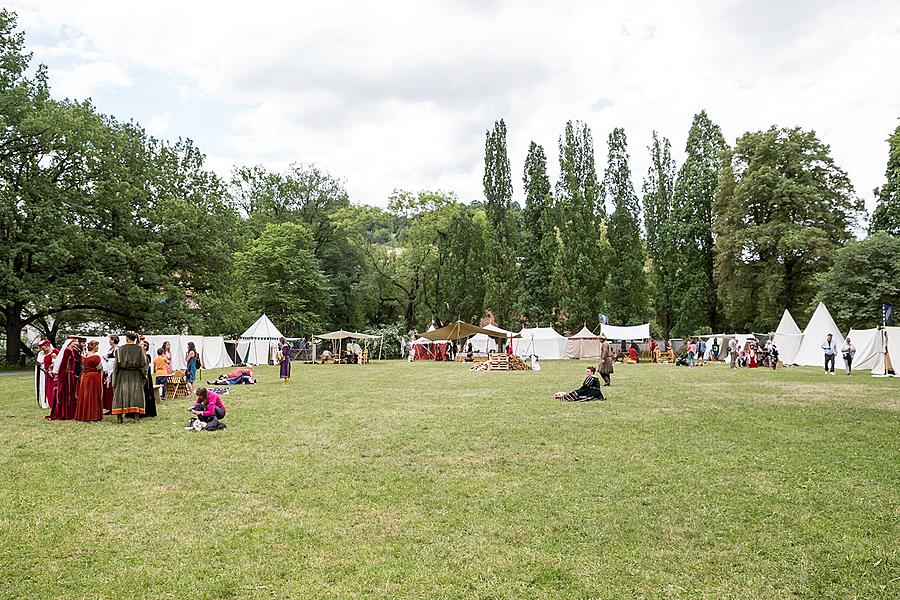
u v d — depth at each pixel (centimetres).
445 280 5247
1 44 2844
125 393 1062
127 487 616
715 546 443
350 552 434
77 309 3139
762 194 3706
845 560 412
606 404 1313
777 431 934
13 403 1354
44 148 2784
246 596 364
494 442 860
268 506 550
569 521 501
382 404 1353
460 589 371
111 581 383
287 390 1745
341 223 5275
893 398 1394
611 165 5178
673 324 4781
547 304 4997
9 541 455
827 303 3247
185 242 3250
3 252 2606
